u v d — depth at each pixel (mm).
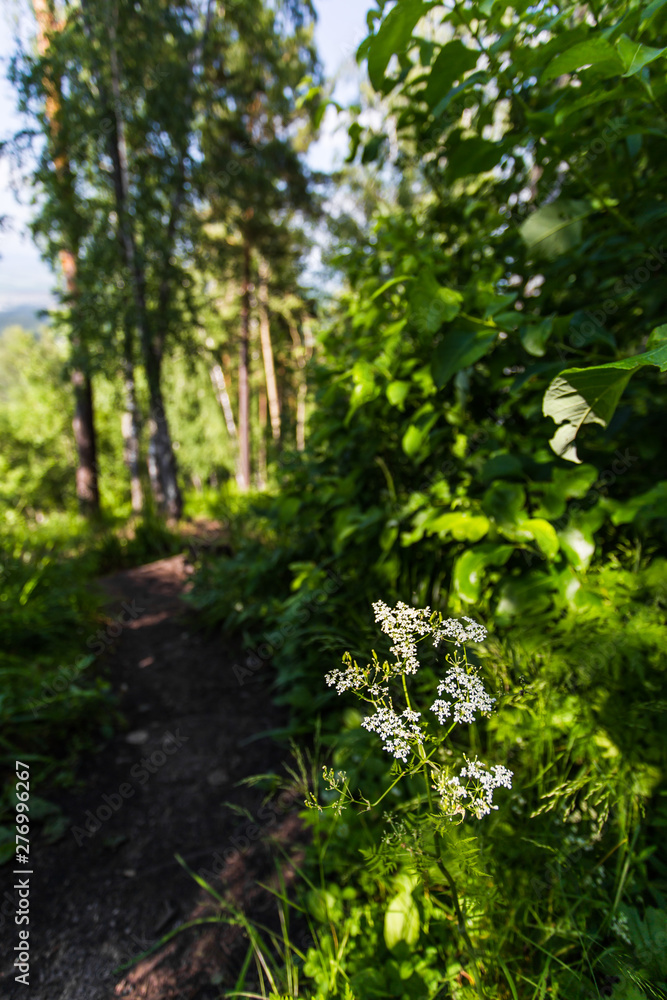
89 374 10758
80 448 13055
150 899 1803
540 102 1828
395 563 2184
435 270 1944
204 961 1581
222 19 11430
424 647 1416
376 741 1712
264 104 14117
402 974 1247
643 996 937
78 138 9398
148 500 11086
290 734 2438
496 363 1860
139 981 1540
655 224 1633
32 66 8703
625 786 1269
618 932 1114
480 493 1847
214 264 13602
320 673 2484
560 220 1542
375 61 1431
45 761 2457
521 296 1963
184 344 11992
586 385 937
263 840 1974
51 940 1671
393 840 1084
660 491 1438
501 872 1252
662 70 1195
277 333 25203
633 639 1390
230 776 2375
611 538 1970
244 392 19484
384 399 2195
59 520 12078
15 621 3531
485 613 1711
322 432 2566
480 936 1236
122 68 9586
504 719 1351
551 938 1214
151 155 10648
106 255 9992
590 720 1326
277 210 15273
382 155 2217
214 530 9383
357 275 2590
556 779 1342
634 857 1204
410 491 2432
